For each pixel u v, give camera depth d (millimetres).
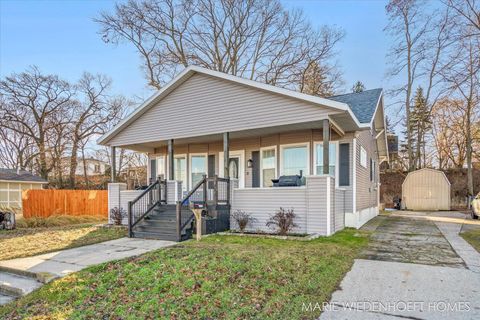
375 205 16047
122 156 32406
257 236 8469
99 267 5668
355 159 10656
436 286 4715
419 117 27047
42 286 5148
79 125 29250
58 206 16422
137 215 10750
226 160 10172
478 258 6293
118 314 3873
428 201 19984
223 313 3762
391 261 6098
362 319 3680
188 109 11039
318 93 24547
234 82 10031
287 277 4875
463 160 25906
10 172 24672
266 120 9508
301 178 10289
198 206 9352
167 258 5918
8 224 12633
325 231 8508
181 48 23859
